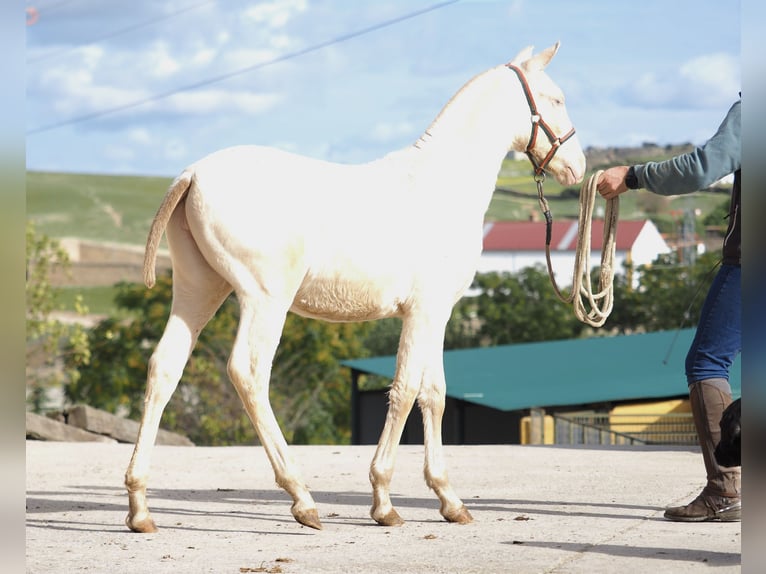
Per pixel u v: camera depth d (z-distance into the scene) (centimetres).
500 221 7556
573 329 4881
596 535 533
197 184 542
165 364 557
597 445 1098
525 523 580
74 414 1272
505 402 1967
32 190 9494
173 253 563
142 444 559
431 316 585
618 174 610
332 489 747
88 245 8231
